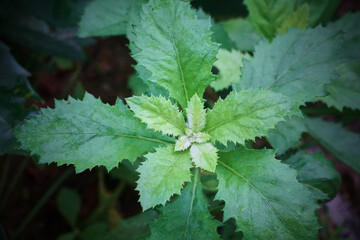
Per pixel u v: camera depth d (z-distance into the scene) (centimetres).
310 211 20
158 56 21
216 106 21
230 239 34
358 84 29
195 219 21
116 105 21
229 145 24
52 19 34
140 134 21
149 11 20
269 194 20
